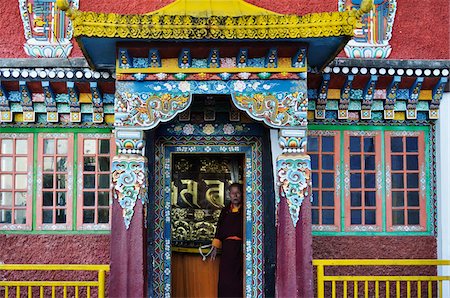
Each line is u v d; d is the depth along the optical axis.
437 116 10.66
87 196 10.50
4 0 10.58
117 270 8.76
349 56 10.66
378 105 10.65
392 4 10.82
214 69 8.91
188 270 11.38
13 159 10.46
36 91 10.28
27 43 10.48
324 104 10.48
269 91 8.95
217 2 9.56
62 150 10.54
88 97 10.31
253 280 10.42
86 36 8.37
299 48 8.77
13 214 10.40
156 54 8.76
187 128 10.48
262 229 10.45
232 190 11.07
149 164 10.27
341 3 10.90
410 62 10.23
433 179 10.70
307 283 8.80
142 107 8.88
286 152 8.95
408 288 9.45
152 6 10.84
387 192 10.68
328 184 10.65
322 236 10.52
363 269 10.56
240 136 10.49
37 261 10.32
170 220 10.44
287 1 10.88
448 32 10.92
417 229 10.65
